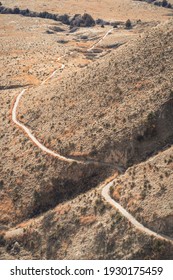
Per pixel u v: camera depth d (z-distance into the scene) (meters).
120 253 87.62
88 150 105.19
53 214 99.56
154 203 90.06
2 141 121.06
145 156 100.62
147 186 92.94
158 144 101.44
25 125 122.25
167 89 105.50
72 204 99.00
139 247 86.81
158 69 110.88
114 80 114.75
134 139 102.19
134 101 108.00
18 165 112.81
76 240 93.31
